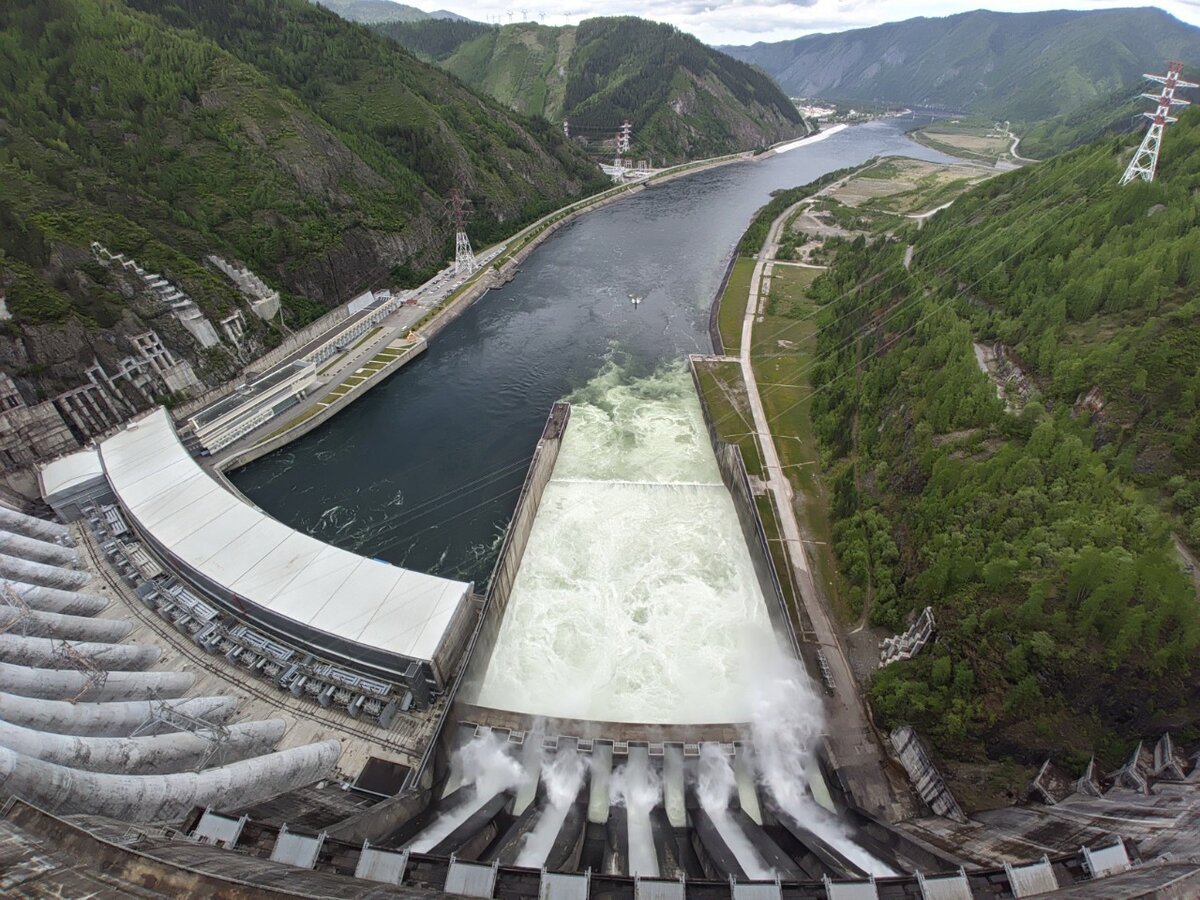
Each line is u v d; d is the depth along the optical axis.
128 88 161.25
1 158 126.12
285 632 68.31
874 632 74.44
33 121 143.38
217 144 165.62
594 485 105.06
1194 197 100.81
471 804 58.22
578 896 39.19
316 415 121.19
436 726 62.19
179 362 118.25
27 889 31.66
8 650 55.41
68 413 102.25
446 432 120.81
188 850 37.75
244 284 140.12
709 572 88.75
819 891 40.12
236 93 179.00
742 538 94.62
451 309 170.38
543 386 136.25
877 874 49.41
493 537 94.38
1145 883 35.38
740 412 119.19
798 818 57.22
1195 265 83.44
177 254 129.12
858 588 78.06
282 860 40.28
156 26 189.25
